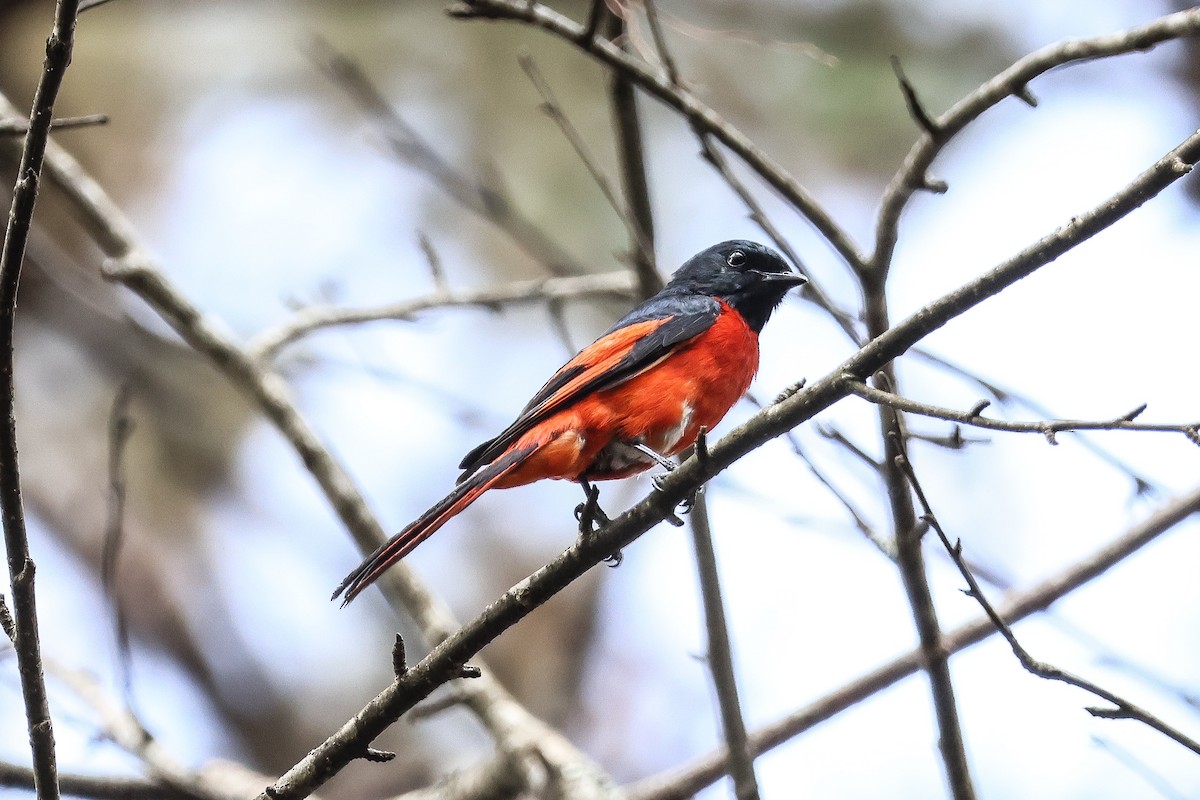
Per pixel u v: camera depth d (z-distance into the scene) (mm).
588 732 13914
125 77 14969
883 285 7852
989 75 14125
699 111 8000
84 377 14750
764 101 14188
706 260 9828
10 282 5566
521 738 9469
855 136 13977
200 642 14102
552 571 6500
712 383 8680
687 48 14219
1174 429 5254
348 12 15016
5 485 5695
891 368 7461
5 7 14617
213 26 15195
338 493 10219
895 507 7488
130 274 10641
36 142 5547
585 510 6695
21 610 5742
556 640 14336
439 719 13562
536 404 8641
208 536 14641
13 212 5543
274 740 13820
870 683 8945
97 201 10922
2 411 5648
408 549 7301
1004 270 5910
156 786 9094
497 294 10977
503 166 14125
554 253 11836
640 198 9148
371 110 11961
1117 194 5742
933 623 7520
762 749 9055
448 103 14422
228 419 15016
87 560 14141
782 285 9695
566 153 14117
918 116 7457
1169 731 5980
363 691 14227
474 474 7914
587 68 14469
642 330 8664
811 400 6211
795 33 14289
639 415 8375
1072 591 8547
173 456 14703
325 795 13148
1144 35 6988
